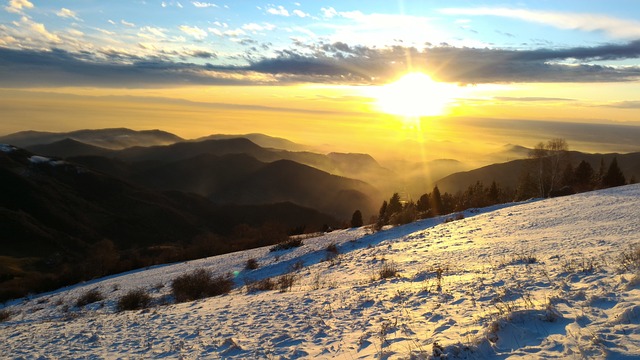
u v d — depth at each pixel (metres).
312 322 9.12
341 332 7.99
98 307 21.67
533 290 8.31
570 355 4.80
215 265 34.75
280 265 28.12
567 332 5.45
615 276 8.05
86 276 47.50
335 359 6.41
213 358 7.42
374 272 17.09
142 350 8.65
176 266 40.44
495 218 28.39
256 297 14.12
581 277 8.70
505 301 7.88
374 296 10.97
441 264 15.77
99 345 9.52
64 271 49.97
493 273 11.34
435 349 5.27
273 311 11.02
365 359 6.07
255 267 29.45
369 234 35.31
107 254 61.66
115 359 8.16
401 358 5.55
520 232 21.58
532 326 5.83
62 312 21.77
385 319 8.40
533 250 15.20
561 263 11.16
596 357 4.62
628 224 18.16
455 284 10.62
